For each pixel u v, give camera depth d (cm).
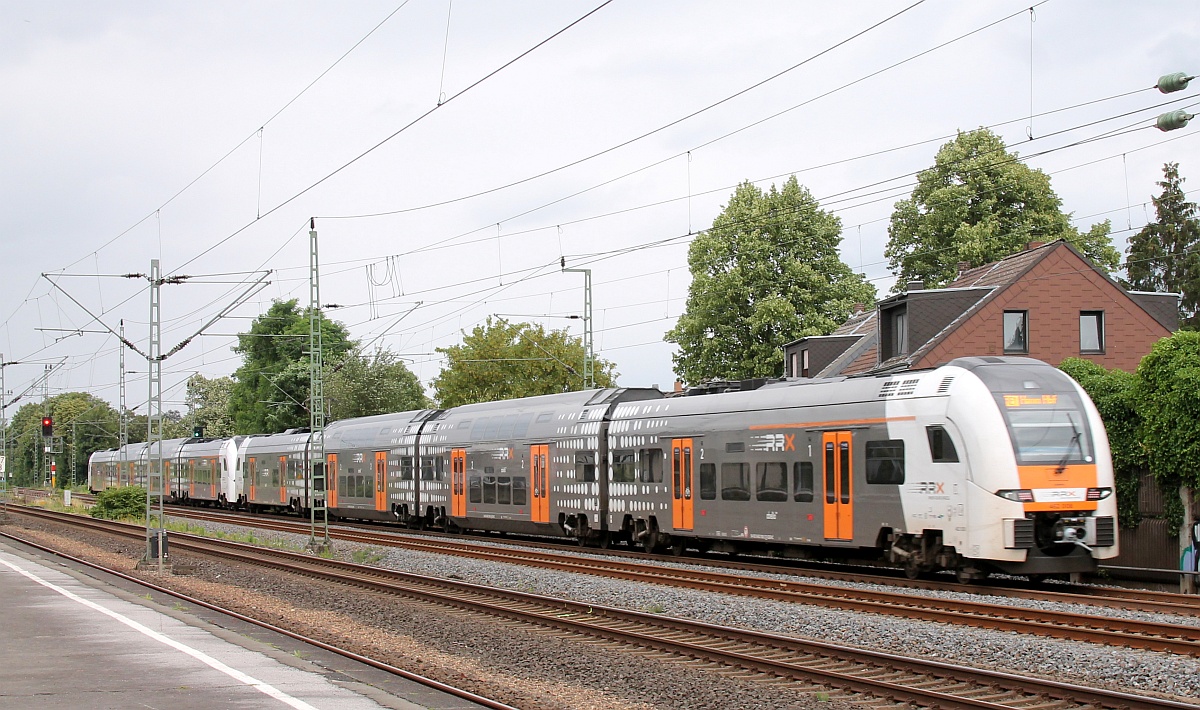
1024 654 1336
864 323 4572
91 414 12631
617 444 2970
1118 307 3541
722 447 2606
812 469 2350
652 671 1312
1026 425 1992
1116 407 2377
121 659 1295
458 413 3862
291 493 5172
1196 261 5684
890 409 2173
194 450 6569
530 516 3341
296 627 1681
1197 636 1412
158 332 2827
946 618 1602
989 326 3484
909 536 2152
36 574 2455
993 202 4888
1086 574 2355
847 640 1493
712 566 2558
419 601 2050
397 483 4169
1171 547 2259
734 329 5188
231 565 2866
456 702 1115
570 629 1641
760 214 5225
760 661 1308
